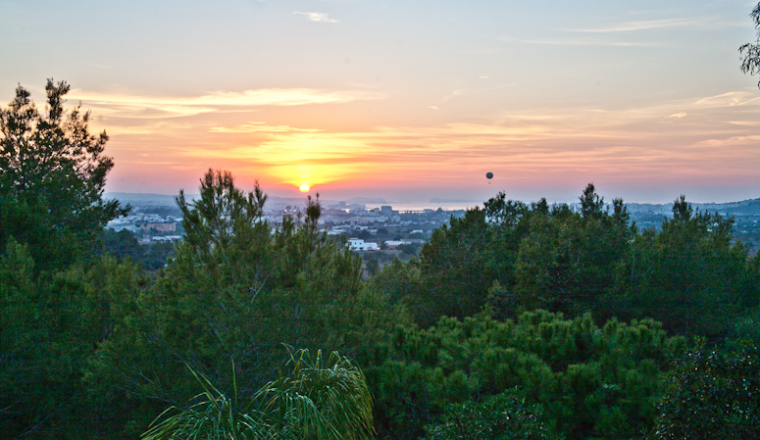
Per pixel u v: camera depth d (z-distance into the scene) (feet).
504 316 50.37
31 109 52.16
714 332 42.32
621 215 63.98
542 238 52.24
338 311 27.58
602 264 52.26
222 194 28.27
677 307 45.52
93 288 28.91
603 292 48.67
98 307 29.09
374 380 26.18
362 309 29.86
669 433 14.89
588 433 23.56
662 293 45.37
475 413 17.92
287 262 28.45
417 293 55.42
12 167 47.98
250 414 16.05
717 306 43.57
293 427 14.75
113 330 28.60
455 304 54.65
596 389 23.17
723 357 14.52
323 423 14.80
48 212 44.27
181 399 25.72
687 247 49.16
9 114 50.44
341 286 28.91
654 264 48.32
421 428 24.70
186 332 26.68
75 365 27.66
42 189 45.75
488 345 27.45
